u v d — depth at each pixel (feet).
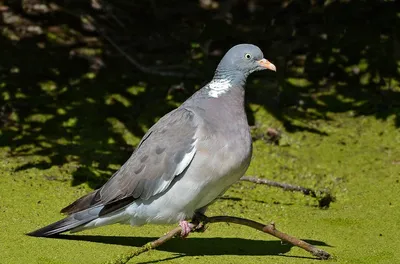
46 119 43.55
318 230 32.71
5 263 27.58
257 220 33.65
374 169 40.45
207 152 27.76
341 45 50.65
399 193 37.24
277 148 42.86
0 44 48.42
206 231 32.27
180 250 29.78
